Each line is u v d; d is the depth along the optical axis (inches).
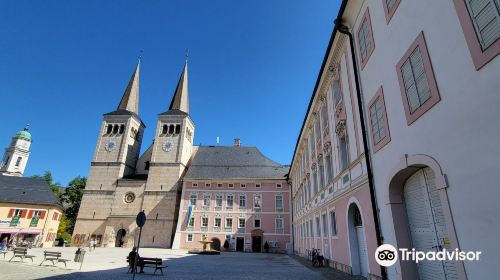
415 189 344.8
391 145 368.5
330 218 722.8
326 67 697.6
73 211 2539.4
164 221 2060.8
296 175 1585.9
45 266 703.7
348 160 559.8
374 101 428.5
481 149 216.7
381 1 407.8
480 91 219.5
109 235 2036.2
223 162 2358.5
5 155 3661.4
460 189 238.1
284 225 1927.9
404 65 339.3
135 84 2785.4
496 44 206.1
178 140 2321.6
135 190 2185.0
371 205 441.1
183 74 2765.7
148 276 602.2
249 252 1839.3
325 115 780.6
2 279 496.4
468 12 234.5
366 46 466.9
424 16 298.8
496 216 201.2
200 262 999.0
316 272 644.7
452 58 253.0
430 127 284.5
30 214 1808.6
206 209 2026.3
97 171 2274.9
